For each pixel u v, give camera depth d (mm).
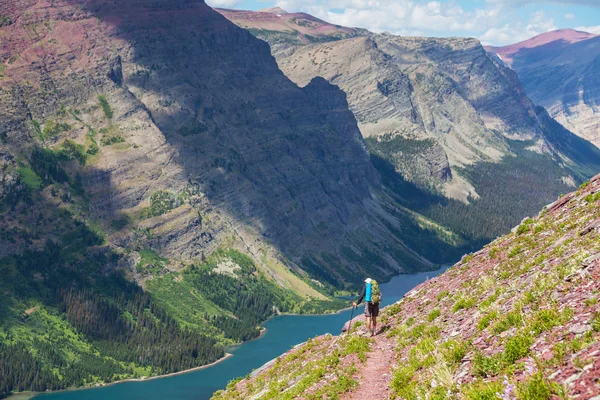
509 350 21641
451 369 24375
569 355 19031
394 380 27953
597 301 21453
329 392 31281
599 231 30578
